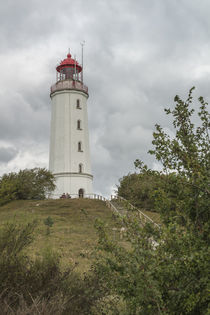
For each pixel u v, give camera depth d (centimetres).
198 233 495
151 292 442
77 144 4794
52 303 537
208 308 423
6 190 3919
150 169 569
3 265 607
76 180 4619
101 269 521
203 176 493
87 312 592
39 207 3531
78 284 631
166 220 539
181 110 585
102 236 518
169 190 543
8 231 685
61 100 4991
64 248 1658
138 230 506
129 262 488
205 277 442
